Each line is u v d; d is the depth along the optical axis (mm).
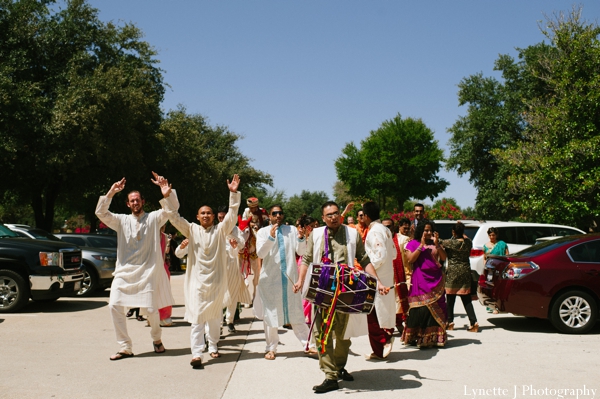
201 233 6547
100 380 5582
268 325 6652
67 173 27609
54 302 12102
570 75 18859
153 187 32312
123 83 26500
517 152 20188
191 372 5961
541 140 20359
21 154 24672
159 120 32438
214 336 6840
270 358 6668
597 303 8469
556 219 19031
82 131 23641
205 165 35625
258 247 6727
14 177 26844
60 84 25328
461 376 5797
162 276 6953
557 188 18375
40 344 7375
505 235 14031
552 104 20984
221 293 6484
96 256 13352
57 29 26609
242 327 9367
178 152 32719
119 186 6723
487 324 9547
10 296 10281
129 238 6664
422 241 7320
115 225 6695
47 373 5832
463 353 7012
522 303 8453
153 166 31547
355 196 63312
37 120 23250
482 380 5625
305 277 5734
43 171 23562
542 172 18578
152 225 6734
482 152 36531
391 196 61562
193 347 6270
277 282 6734
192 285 6457
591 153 17328
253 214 8852
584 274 8375
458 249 8750
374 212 6848
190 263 6559
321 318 5434
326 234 5703
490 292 8977
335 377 5254
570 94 18719
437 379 5676
